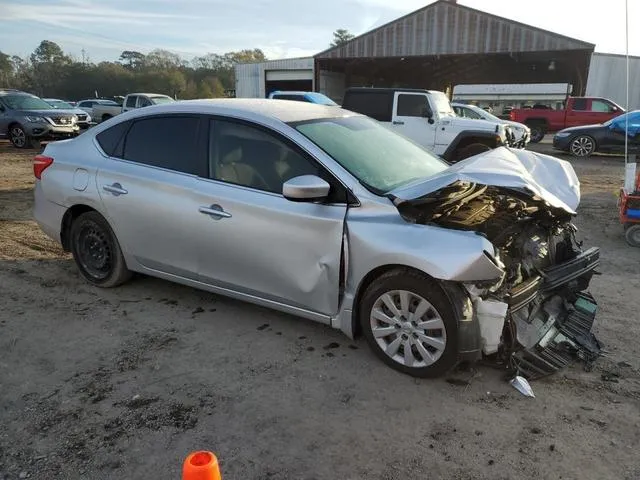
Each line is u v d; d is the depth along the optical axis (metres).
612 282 5.29
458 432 2.92
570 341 3.72
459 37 29.70
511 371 3.41
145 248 4.40
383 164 3.92
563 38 27.25
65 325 4.16
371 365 3.59
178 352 3.76
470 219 3.65
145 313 4.38
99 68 87.69
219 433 2.89
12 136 17.06
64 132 17.42
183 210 4.07
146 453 2.73
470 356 3.23
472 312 3.22
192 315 4.35
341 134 4.06
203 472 1.63
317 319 3.73
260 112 3.99
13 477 2.56
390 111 12.85
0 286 4.91
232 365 3.59
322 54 33.34
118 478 2.56
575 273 3.91
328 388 3.32
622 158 17.34
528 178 3.35
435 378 3.42
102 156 4.61
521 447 2.80
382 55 31.81
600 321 4.34
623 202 6.64
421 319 3.33
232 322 4.23
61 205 4.82
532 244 3.76
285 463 2.67
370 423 2.99
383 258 3.31
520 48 28.36
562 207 3.37
